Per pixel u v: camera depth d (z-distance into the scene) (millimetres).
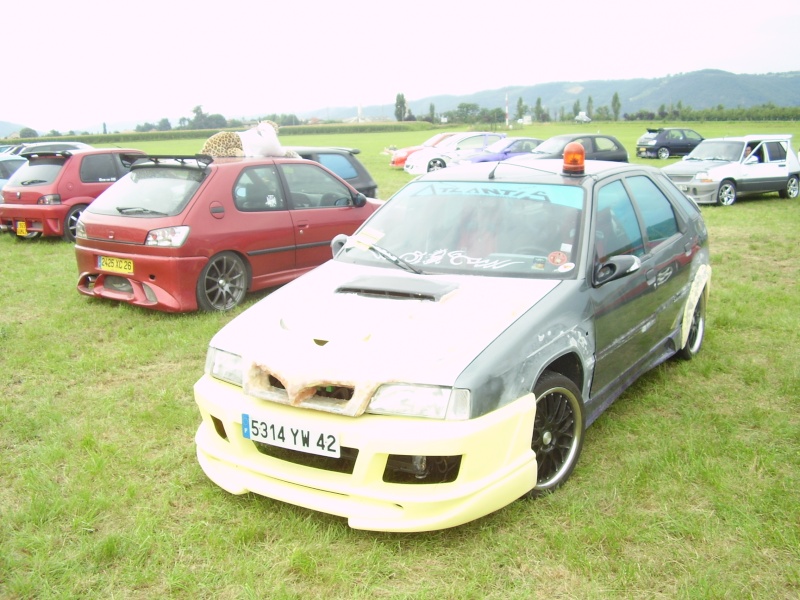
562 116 128875
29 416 4609
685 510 3416
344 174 11891
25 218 11555
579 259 3908
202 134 79375
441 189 4648
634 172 4949
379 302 3572
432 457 3189
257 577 2977
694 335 5617
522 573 2980
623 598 2824
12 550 3150
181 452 4098
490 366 3109
